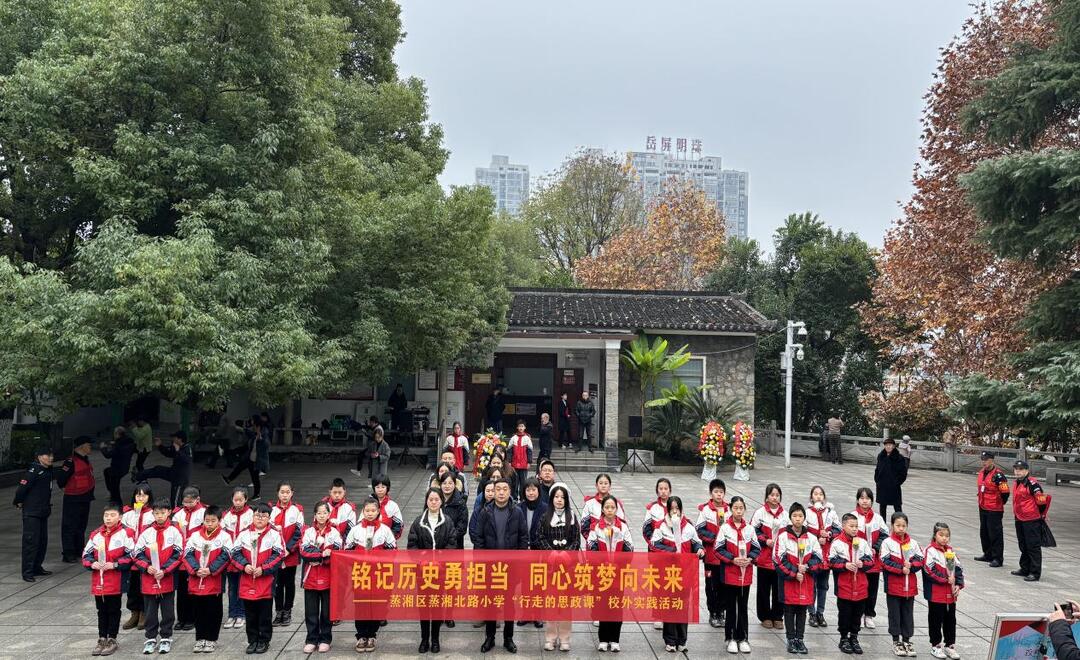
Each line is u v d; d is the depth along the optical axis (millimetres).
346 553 7961
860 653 8148
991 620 9352
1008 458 23469
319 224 13422
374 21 25250
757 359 30062
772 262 37781
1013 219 15391
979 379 15133
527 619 8086
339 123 20828
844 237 36469
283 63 12375
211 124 12023
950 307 23344
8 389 10227
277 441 22469
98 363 9578
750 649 8219
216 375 9836
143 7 11578
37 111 10836
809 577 8109
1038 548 11164
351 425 22406
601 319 23000
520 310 23688
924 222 24312
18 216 12125
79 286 10875
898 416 27031
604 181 41625
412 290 14875
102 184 10734
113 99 11422
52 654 7785
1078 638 6062
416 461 21438
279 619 8789
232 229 11414
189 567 7770
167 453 12953
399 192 18641
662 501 8445
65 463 11383
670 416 21812
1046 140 17906
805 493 18312
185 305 9930
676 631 8172
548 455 19078
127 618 9062
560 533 8195
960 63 23312
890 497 13570
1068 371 13375
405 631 8672
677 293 26219
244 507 8227
